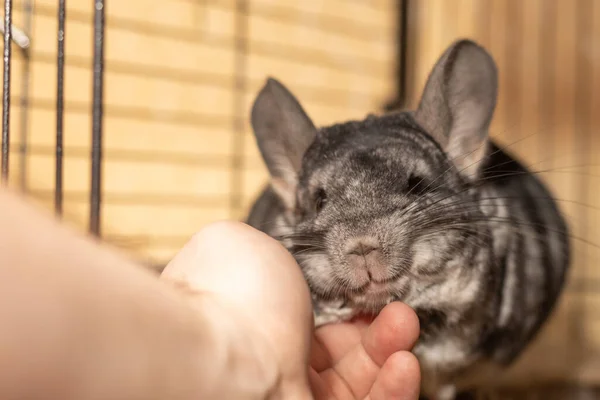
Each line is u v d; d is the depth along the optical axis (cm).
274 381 13
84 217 44
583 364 40
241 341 12
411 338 20
